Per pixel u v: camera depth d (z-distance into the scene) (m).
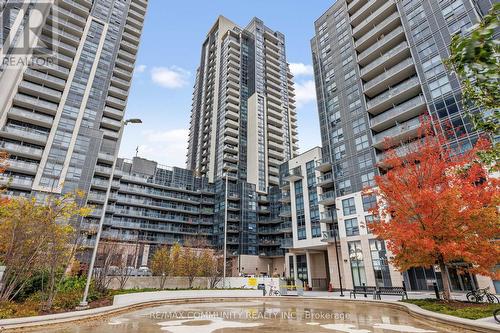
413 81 37.22
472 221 13.90
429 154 16.70
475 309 12.05
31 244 13.73
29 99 52.06
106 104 63.66
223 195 74.94
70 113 55.59
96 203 56.34
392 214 17.41
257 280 30.69
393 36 41.56
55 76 57.94
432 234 14.71
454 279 28.03
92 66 62.06
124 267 30.88
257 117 87.69
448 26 35.41
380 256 34.00
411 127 35.41
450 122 31.30
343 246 38.19
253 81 93.81
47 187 47.94
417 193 15.08
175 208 74.12
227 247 69.75
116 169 60.81
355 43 48.34
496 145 7.08
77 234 18.27
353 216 38.50
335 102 47.84
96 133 57.19
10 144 48.06
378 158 38.19
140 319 12.88
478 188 14.35
